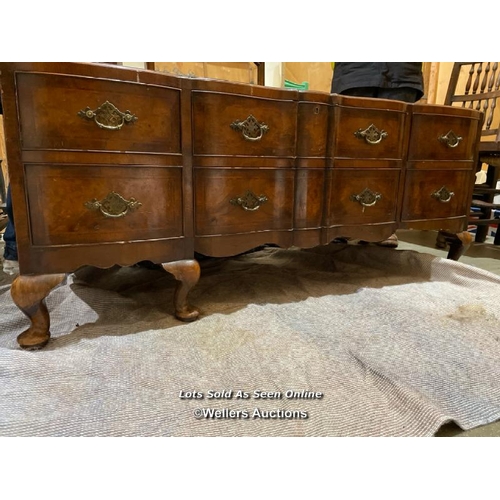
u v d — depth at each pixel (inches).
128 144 33.1
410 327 39.7
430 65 108.4
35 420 24.6
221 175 38.2
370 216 48.4
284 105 39.9
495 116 98.2
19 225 30.9
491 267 64.0
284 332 37.9
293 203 43.2
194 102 35.8
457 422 25.6
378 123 45.8
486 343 36.5
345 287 51.5
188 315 39.6
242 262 66.1
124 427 24.6
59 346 33.8
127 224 34.5
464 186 54.9
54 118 30.0
